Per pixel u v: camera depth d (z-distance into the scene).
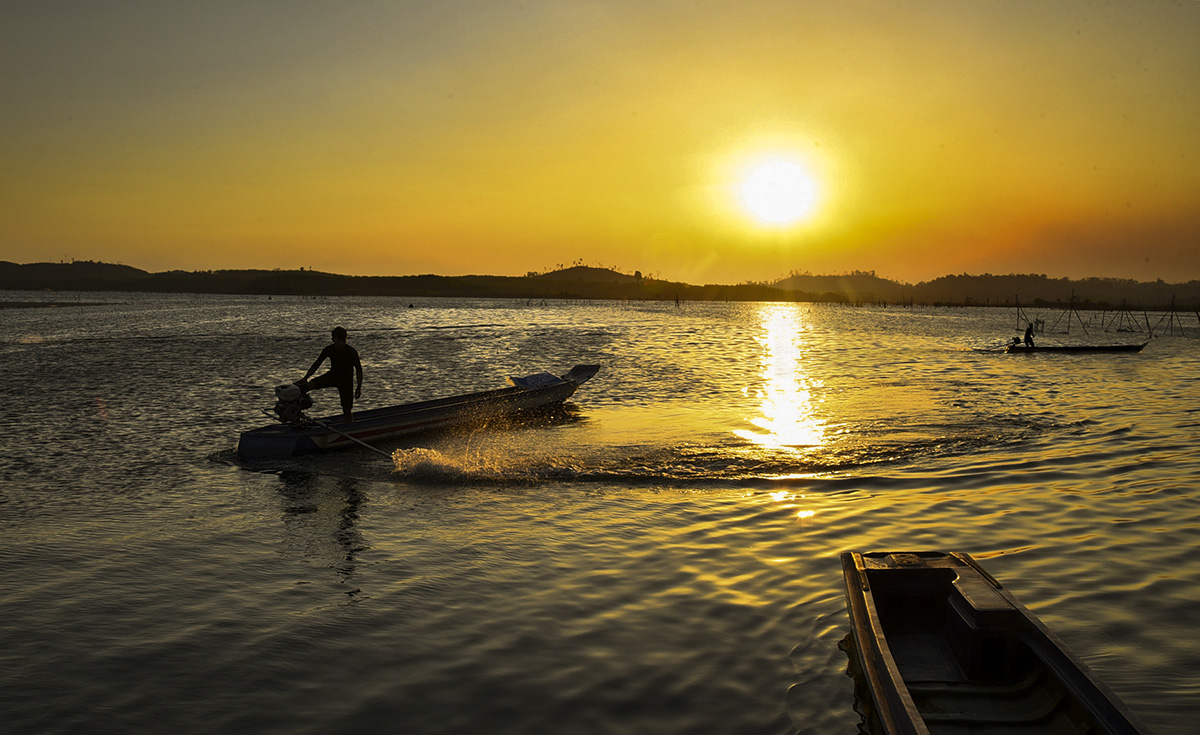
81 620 6.42
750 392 21.55
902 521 9.03
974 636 5.06
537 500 10.26
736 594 6.85
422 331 57.06
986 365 30.81
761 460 12.41
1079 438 14.06
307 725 4.79
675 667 5.50
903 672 5.23
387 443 14.38
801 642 5.86
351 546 8.38
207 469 12.21
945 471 11.54
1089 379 25.19
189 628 6.26
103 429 15.70
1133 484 10.61
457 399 16.42
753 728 4.70
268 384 23.45
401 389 22.72
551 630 6.16
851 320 102.31
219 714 4.93
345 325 65.81
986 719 4.54
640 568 7.57
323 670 5.52
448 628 6.22
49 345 40.31
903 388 22.52
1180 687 5.12
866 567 5.97
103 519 9.42
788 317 115.88
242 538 8.68
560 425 16.14
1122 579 7.09
